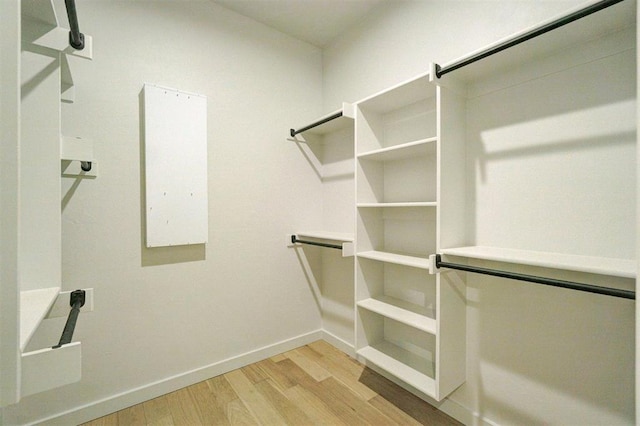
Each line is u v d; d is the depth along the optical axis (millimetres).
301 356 2229
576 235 1152
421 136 1720
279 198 2281
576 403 1159
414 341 1810
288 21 2180
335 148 2396
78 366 698
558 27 993
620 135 1045
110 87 1595
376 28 2029
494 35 1392
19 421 1385
